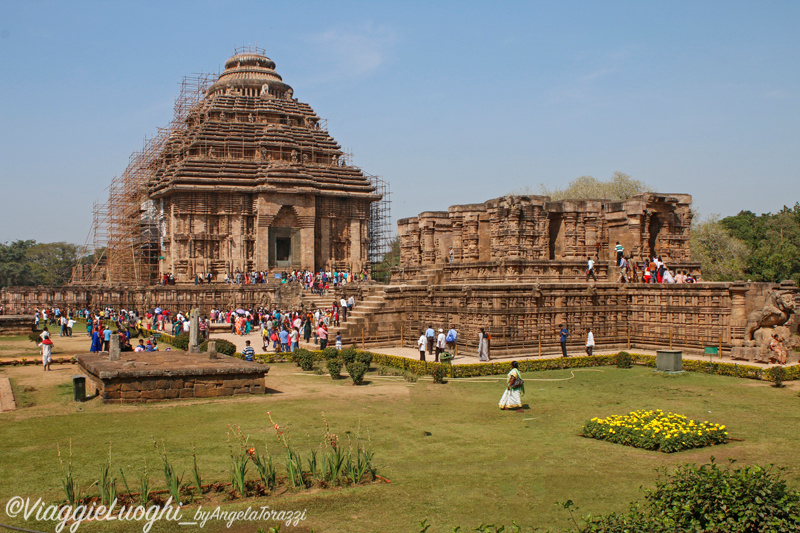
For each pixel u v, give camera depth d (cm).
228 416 2288
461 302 4144
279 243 8081
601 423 2097
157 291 6638
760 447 1956
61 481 1548
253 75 9231
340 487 1605
